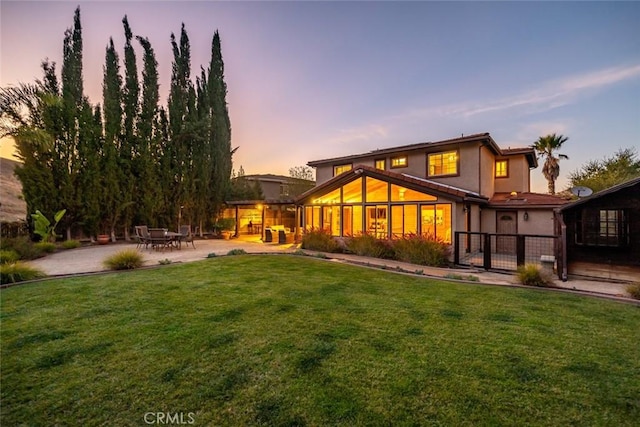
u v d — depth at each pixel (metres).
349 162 18.16
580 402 2.66
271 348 3.67
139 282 7.12
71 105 15.57
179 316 4.79
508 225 14.23
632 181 7.33
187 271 8.54
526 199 14.09
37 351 3.57
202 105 22.83
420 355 3.52
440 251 10.34
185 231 15.68
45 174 14.64
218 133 23.42
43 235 13.79
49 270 8.74
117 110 17.69
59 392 2.76
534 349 3.70
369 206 13.83
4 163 17.30
